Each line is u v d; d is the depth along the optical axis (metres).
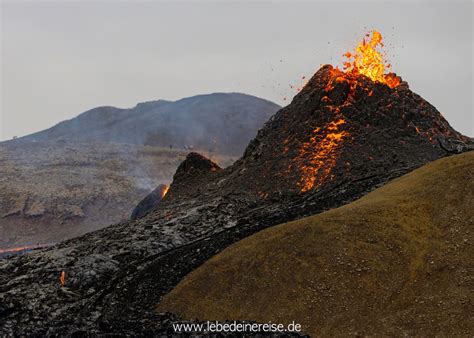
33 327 41.44
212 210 59.19
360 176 60.12
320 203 56.66
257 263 44.84
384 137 64.50
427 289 39.69
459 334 36.09
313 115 68.25
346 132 65.44
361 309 39.44
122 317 43.16
